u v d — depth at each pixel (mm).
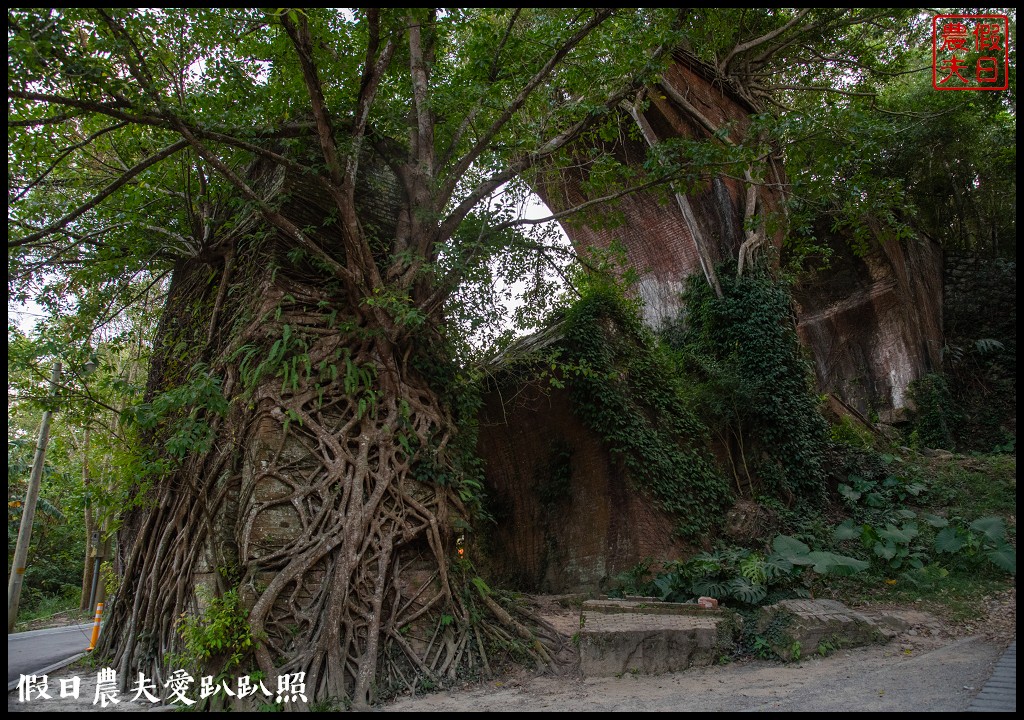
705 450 13383
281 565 7152
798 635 7918
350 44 10039
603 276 12922
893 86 22688
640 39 9953
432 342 9875
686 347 16531
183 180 10031
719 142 10234
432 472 8531
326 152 8016
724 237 17328
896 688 5812
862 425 17562
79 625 17891
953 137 22125
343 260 9609
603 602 9359
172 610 7383
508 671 7613
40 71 6891
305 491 7539
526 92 9547
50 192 10352
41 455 15625
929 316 23047
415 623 7578
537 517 13703
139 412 7254
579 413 12578
